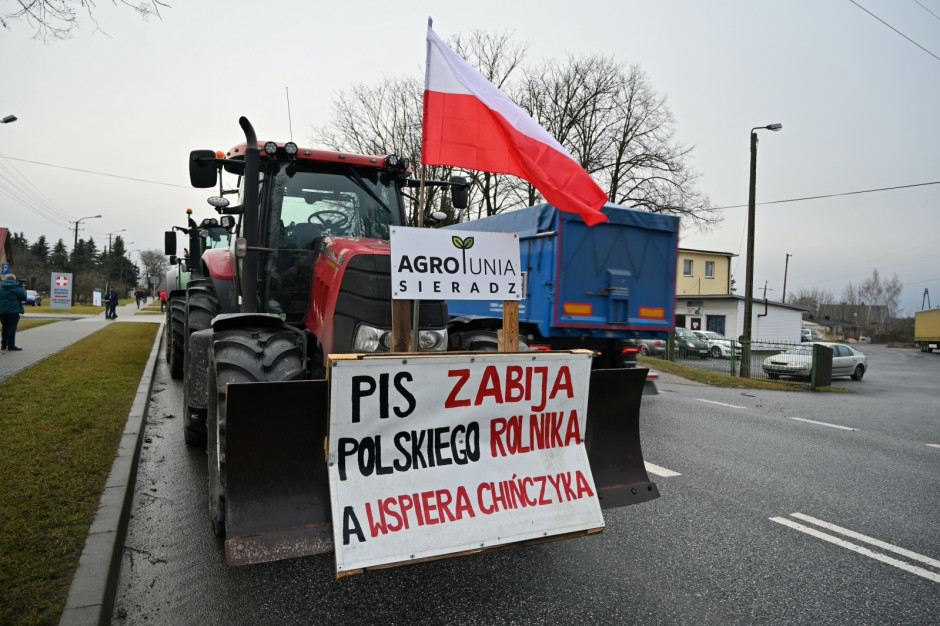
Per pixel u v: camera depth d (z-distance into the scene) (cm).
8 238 5625
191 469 496
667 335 912
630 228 877
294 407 273
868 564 370
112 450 477
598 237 854
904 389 1762
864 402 1240
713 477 551
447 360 290
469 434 297
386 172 540
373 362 274
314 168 512
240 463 267
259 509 266
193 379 444
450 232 352
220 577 326
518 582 333
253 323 395
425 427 287
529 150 376
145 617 285
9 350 1080
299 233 500
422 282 341
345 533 261
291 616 291
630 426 360
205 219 961
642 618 298
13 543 315
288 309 488
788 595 327
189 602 301
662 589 329
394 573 340
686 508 463
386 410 278
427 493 281
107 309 2625
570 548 382
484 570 347
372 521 267
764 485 531
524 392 310
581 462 324
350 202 521
